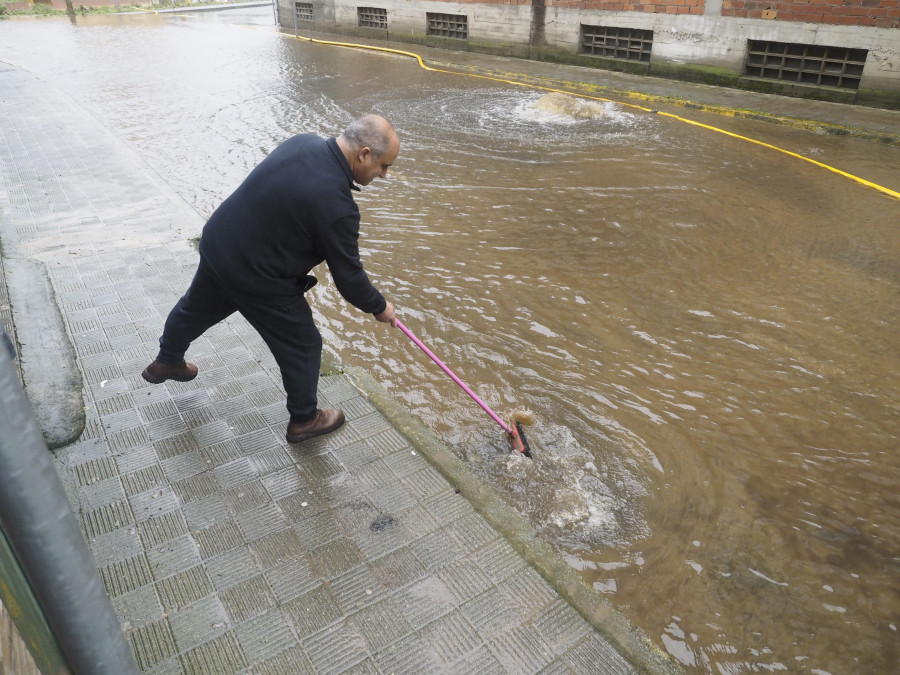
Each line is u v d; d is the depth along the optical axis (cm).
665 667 228
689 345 438
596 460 339
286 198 259
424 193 692
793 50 1051
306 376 305
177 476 304
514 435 337
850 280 523
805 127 918
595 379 403
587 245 579
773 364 420
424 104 1073
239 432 333
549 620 243
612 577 277
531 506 310
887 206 665
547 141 871
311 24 1992
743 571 282
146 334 408
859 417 374
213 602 247
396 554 268
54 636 113
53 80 1280
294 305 288
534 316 470
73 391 355
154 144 875
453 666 226
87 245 525
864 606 269
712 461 341
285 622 240
